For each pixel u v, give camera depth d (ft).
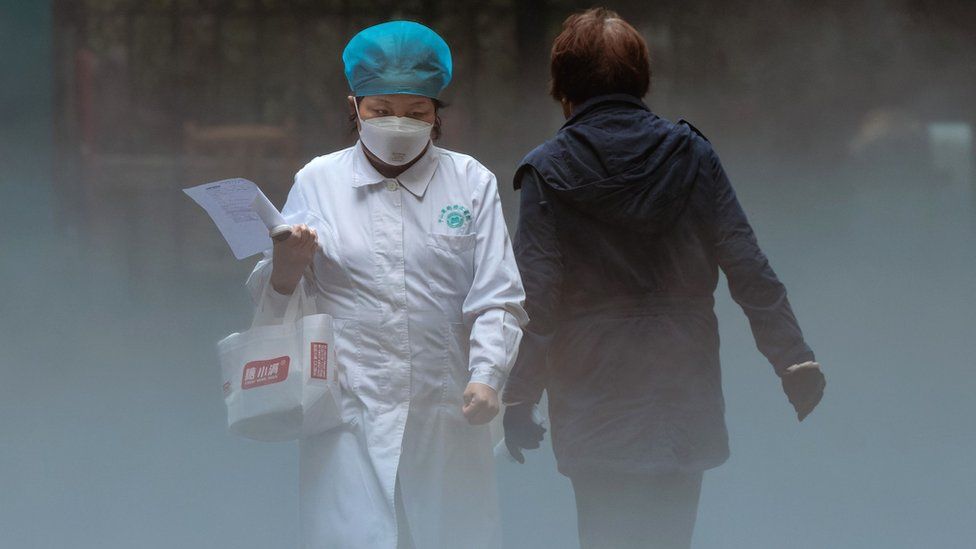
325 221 32.45
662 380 33.35
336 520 31.55
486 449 33.06
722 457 34.12
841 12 116.16
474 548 32.81
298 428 31.50
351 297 32.19
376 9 113.09
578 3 113.09
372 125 31.68
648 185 33.04
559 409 34.24
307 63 113.60
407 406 31.96
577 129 33.58
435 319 32.19
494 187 32.96
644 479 33.35
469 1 112.88
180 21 111.86
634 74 34.58
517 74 112.88
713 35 116.57
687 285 33.86
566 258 33.76
